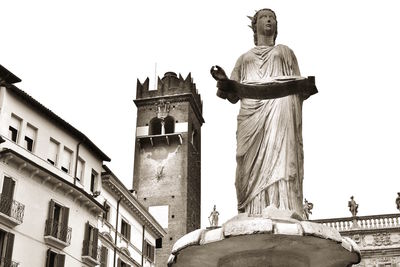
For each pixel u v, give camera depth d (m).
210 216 57.28
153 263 59.44
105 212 48.94
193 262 8.89
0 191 37.31
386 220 54.28
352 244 8.32
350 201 55.31
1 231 37.09
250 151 9.34
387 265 52.78
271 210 8.64
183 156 96.31
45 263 40.06
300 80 9.38
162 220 91.81
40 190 41.06
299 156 9.34
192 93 104.06
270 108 9.41
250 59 10.15
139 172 96.44
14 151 38.44
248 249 8.26
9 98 40.47
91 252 45.06
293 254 8.38
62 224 42.28
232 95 9.88
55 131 44.72
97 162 49.69
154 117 100.50
